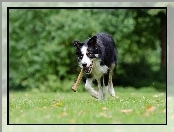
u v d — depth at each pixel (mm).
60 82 18844
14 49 18750
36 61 18703
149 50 19484
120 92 15945
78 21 18109
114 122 7383
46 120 7621
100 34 10758
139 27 18875
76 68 18938
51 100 11102
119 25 18234
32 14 18422
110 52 10414
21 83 18844
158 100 10570
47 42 18484
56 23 18188
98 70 9914
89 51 9578
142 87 19469
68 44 18453
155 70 19594
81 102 9914
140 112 8156
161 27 18984
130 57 19047
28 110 8750
